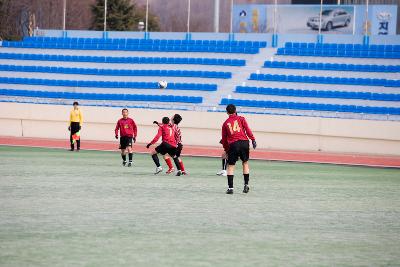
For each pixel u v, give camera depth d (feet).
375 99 173.37
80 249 47.75
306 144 157.28
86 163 112.47
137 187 82.43
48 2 341.82
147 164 115.34
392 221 63.41
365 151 153.89
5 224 56.18
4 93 194.08
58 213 62.03
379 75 182.70
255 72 189.37
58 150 138.51
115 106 172.86
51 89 194.80
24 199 70.03
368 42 199.11
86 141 162.50
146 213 63.31
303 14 338.13
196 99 181.37
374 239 54.54
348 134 154.40
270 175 104.01
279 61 190.08
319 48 197.47
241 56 196.44
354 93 175.01
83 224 56.95
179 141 98.07
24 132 172.35
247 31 348.18
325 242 52.80
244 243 51.34
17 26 296.10
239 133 77.87
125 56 205.36
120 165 111.55
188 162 123.03
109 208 65.57
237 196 77.10
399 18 337.72
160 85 183.42
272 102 176.35
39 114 170.81
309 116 161.79
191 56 200.34
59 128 170.40
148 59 198.39
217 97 182.39
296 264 45.27
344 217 64.90
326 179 100.68
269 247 50.24
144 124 164.45
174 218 61.11
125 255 46.26
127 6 346.74
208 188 83.71
